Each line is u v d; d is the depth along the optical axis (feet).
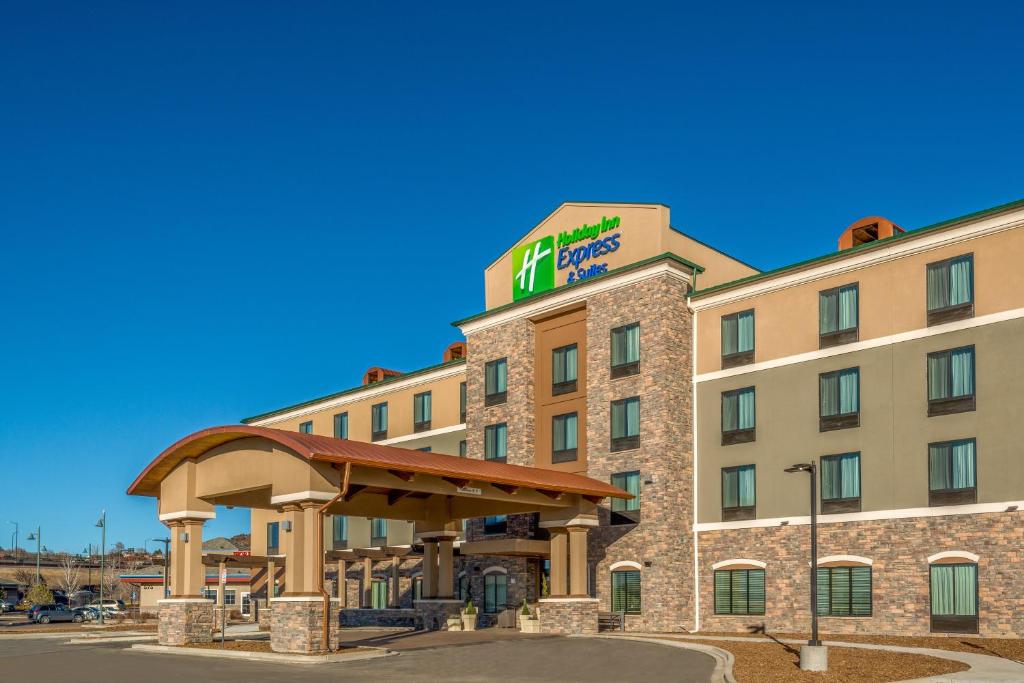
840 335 123.65
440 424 184.65
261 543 223.30
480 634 128.36
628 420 141.08
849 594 117.70
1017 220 107.65
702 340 140.46
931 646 98.94
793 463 126.21
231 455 113.09
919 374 114.93
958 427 110.42
